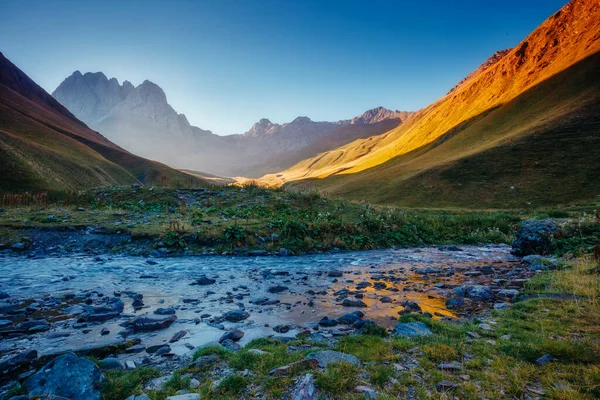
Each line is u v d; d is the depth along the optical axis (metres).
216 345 6.29
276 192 31.53
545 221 19.11
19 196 27.11
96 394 4.27
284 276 13.65
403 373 4.77
